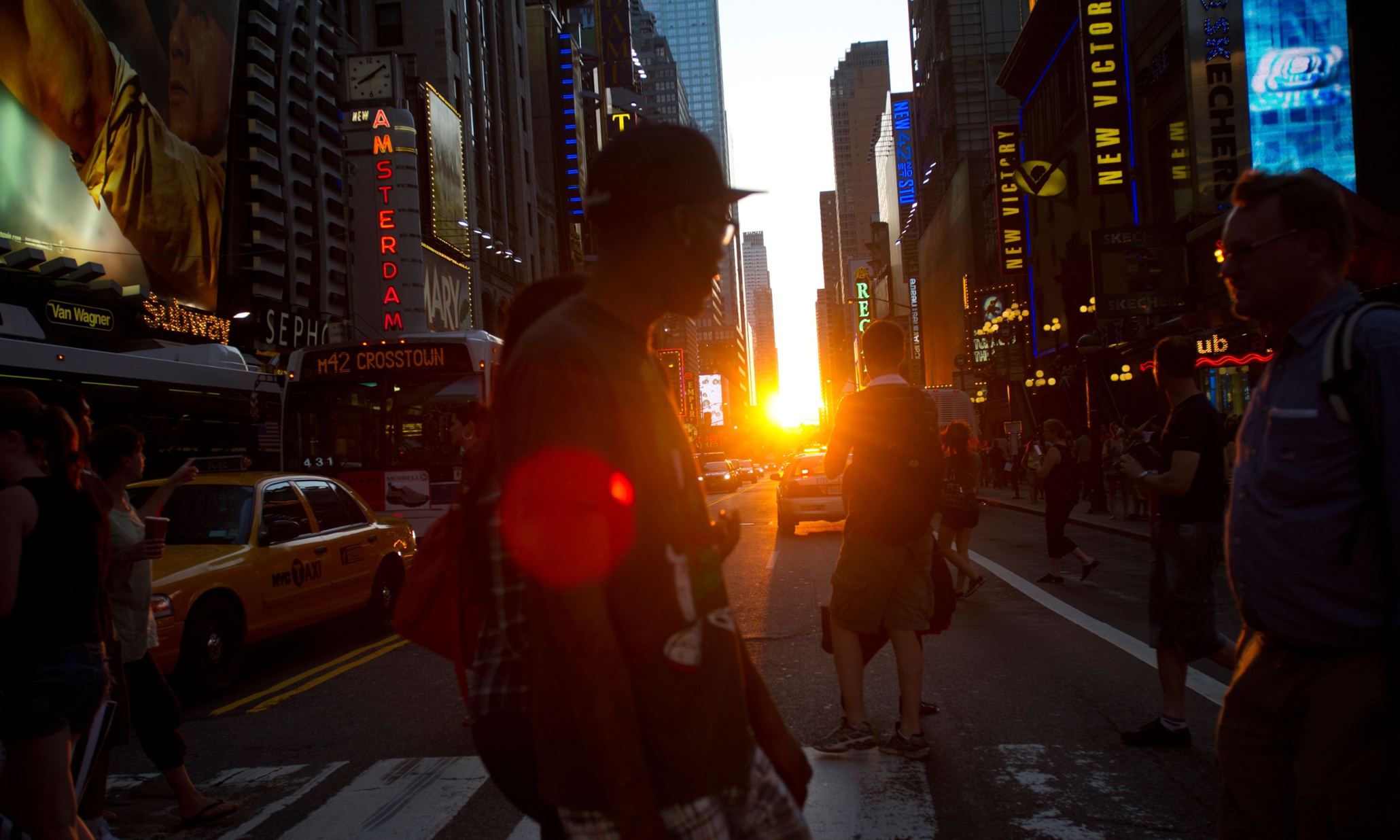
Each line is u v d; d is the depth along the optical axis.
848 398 4.93
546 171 72.94
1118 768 4.78
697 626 1.62
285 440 13.48
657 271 1.72
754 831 1.71
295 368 13.62
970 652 7.59
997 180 44.88
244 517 8.14
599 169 1.75
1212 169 23.08
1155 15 27.88
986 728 5.55
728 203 1.77
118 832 4.57
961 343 64.81
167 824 4.66
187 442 15.89
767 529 21.89
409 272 40.91
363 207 41.09
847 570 4.95
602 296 1.73
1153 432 16.94
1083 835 4.00
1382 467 2.21
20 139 23.80
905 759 4.97
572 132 73.75
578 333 1.62
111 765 5.77
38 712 3.26
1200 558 4.85
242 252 33.50
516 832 4.31
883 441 4.82
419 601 2.00
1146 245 26.11
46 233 24.53
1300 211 2.39
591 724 1.47
